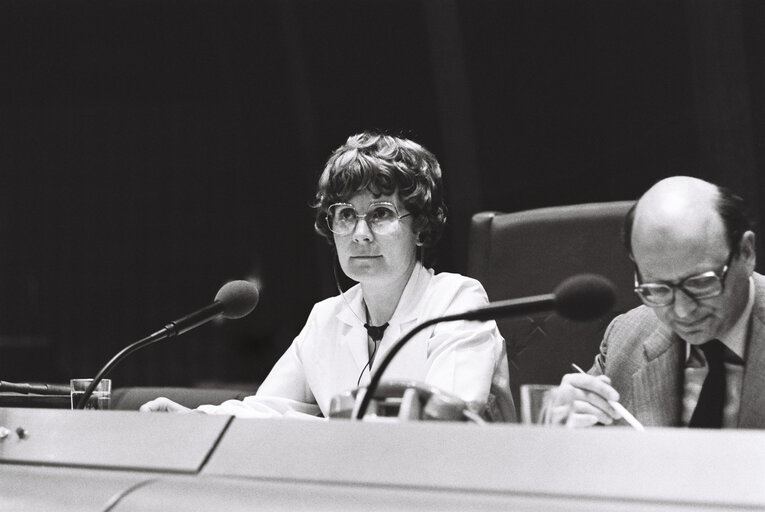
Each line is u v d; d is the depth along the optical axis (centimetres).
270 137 1434
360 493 174
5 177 1512
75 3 1441
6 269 1515
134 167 1518
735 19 966
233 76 1423
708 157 1001
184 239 1513
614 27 1097
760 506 152
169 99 1500
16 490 206
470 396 403
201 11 1421
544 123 1177
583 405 317
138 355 1474
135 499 189
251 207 1485
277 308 1454
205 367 1452
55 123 1510
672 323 341
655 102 1062
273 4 1371
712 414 362
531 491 167
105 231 1520
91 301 1512
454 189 1254
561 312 249
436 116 1276
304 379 475
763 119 958
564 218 496
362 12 1317
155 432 214
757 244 947
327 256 1430
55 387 415
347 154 439
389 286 448
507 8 1194
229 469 196
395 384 231
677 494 158
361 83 1339
